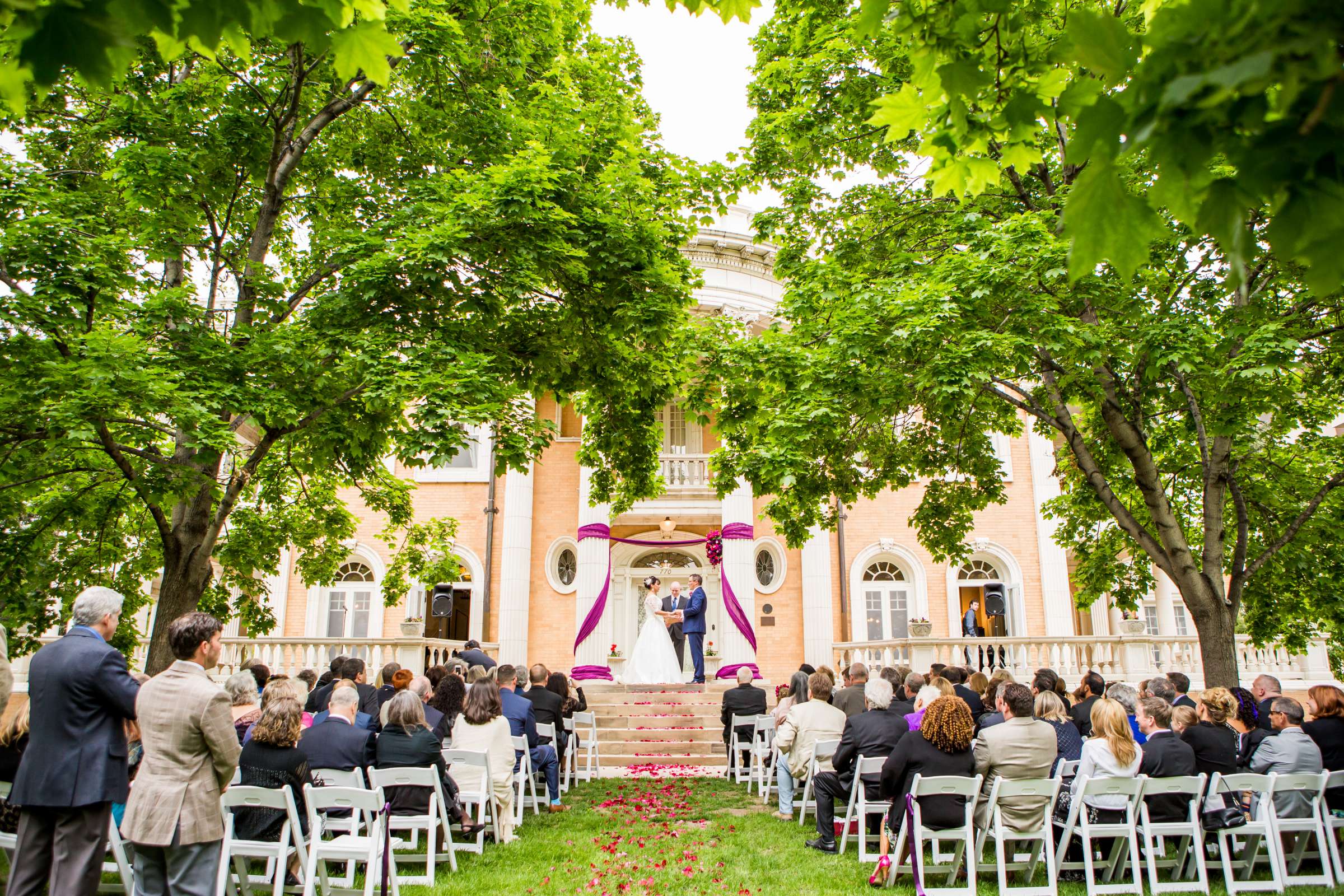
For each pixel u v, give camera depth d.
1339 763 7.62
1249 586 12.46
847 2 11.85
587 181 10.56
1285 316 9.88
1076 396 11.33
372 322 9.21
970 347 8.85
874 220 12.62
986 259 9.25
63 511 11.03
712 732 15.91
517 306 10.38
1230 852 8.11
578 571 20.44
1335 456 12.66
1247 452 11.86
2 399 7.42
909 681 9.96
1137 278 9.87
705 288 22.52
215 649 5.35
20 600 11.05
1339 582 12.20
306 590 21.86
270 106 10.49
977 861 7.13
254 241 10.39
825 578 21.11
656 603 19.17
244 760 6.43
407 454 7.96
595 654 19.69
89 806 4.88
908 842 6.98
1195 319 9.58
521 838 8.79
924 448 13.19
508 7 11.21
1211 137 2.09
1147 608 22.45
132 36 2.46
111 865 6.84
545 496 22.77
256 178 10.98
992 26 3.24
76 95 10.63
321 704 9.95
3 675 4.96
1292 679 17.38
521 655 21.03
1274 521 12.07
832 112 11.76
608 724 16.48
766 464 9.94
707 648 21.28
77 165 11.36
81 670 4.93
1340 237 2.05
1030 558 22.11
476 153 11.28
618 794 11.68
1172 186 2.21
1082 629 23.41
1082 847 7.80
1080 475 13.73
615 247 10.12
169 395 7.44
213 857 5.05
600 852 8.16
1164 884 6.76
